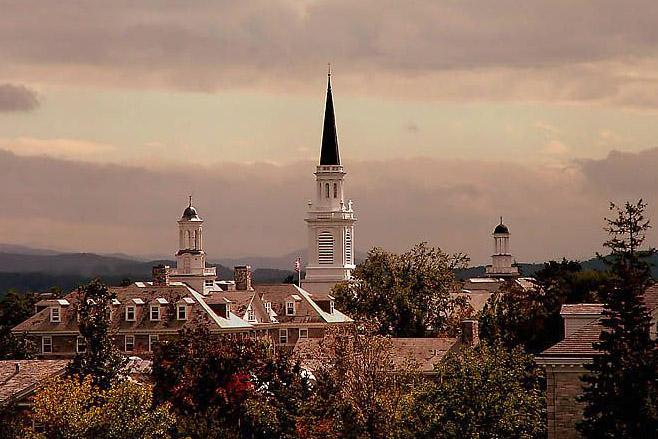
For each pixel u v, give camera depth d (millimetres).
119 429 186500
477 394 177375
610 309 168750
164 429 189750
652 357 164750
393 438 180875
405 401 186375
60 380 196875
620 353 165000
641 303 166625
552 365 173750
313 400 198875
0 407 191500
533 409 182125
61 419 185625
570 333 197125
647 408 162250
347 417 193250
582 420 169875
